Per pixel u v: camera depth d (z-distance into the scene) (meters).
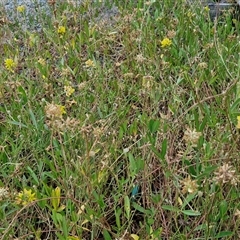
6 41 2.71
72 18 2.87
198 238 1.46
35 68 2.36
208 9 2.68
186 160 1.49
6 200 1.56
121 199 1.56
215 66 2.18
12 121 1.87
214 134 1.79
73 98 2.06
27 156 1.83
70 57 2.41
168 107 1.91
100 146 1.75
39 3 3.32
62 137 1.89
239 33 2.56
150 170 1.71
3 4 3.08
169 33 2.19
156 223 1.54
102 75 2.22
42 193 1.64
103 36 2.57
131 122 2.00
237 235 1.45
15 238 1.51
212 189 1.44
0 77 2.16
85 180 1.54
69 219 1.54
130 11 2.90
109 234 1.53
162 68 2.16
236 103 1.53
